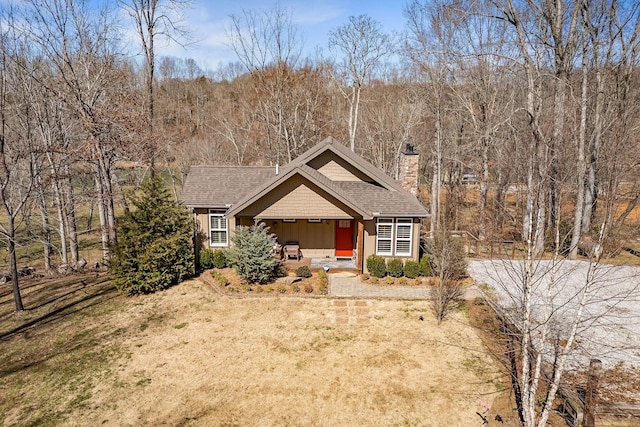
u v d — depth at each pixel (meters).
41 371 10.66
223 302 14.80
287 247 19.16
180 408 9.05
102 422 8.63
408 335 12.22
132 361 11.00
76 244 21.64
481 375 10.16
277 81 34.94
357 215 17.23
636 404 8.25
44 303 15.61
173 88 63.81
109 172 20.09
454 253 14.60
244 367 10.62
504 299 14.66
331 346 11.62
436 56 27.61
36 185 17.27
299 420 8.66
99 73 19.42
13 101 19.17
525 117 21.80
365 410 8.95
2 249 25.23
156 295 15.69
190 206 18.23
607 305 13.84
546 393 8.98
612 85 22.33
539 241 10.74
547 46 20.66
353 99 36.03
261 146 40.53
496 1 20.75
